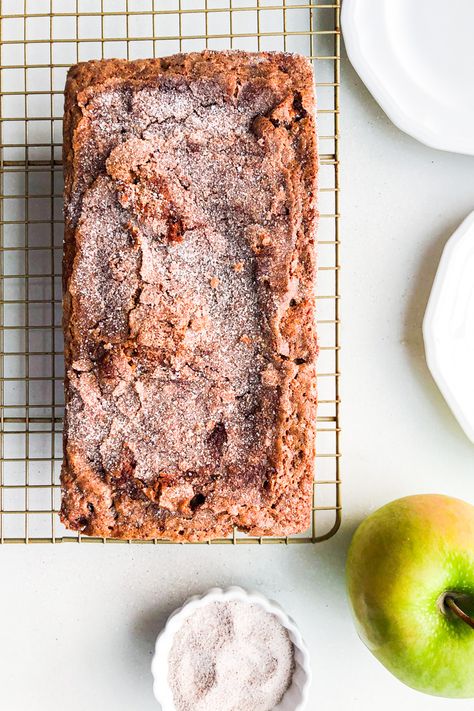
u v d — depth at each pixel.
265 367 0.53
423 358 0.61
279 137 0.53
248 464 0.52
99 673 0.61
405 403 0.61
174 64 0.53
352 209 0.61
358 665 0.61
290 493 0.53
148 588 0.61
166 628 0.57
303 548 0.61
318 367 0.60
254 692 0.58
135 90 0.53
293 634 0.57
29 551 0.61
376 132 0.61
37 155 0.60
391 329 0.61
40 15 0.58
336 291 0.58
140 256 0.52
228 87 0.53
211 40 0.61
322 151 0.60
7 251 0.60
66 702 0.61
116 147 0.52
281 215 0.52
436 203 0.61
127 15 0.58
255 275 0.52
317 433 0.60
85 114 0.53
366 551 0.56
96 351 0.53
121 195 0.52
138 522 0.53
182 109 0.53
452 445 0.61
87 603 0.61
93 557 0.61
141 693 0.61
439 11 0.59
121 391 0.52
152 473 0.52
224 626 0.58
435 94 0.60
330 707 0.61
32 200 0.60
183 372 0.52
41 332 0.60
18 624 0.61
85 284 0.52
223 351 0.53
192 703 0.58
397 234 0.61
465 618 0.53
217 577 0.61
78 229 0.53
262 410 0.52
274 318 0.52
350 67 0.61
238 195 0.53
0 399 0.60
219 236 0.53
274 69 0.53
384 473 0.61
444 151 0.61
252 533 0.53
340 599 0.60
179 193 0.52
